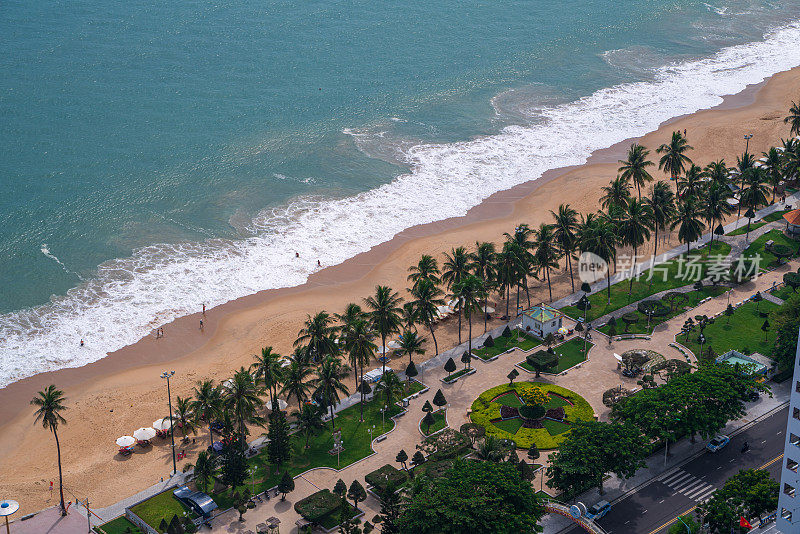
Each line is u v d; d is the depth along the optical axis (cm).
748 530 13650
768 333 19488
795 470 12950
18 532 14825
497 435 16550
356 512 14862
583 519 14312
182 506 15300
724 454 15975
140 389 19150
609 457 14750
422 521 13150
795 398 12775
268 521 14562
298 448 16750
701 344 19088
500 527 12988
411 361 18550
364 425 17350
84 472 16638
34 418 18388
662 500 14888
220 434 17175
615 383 18188
